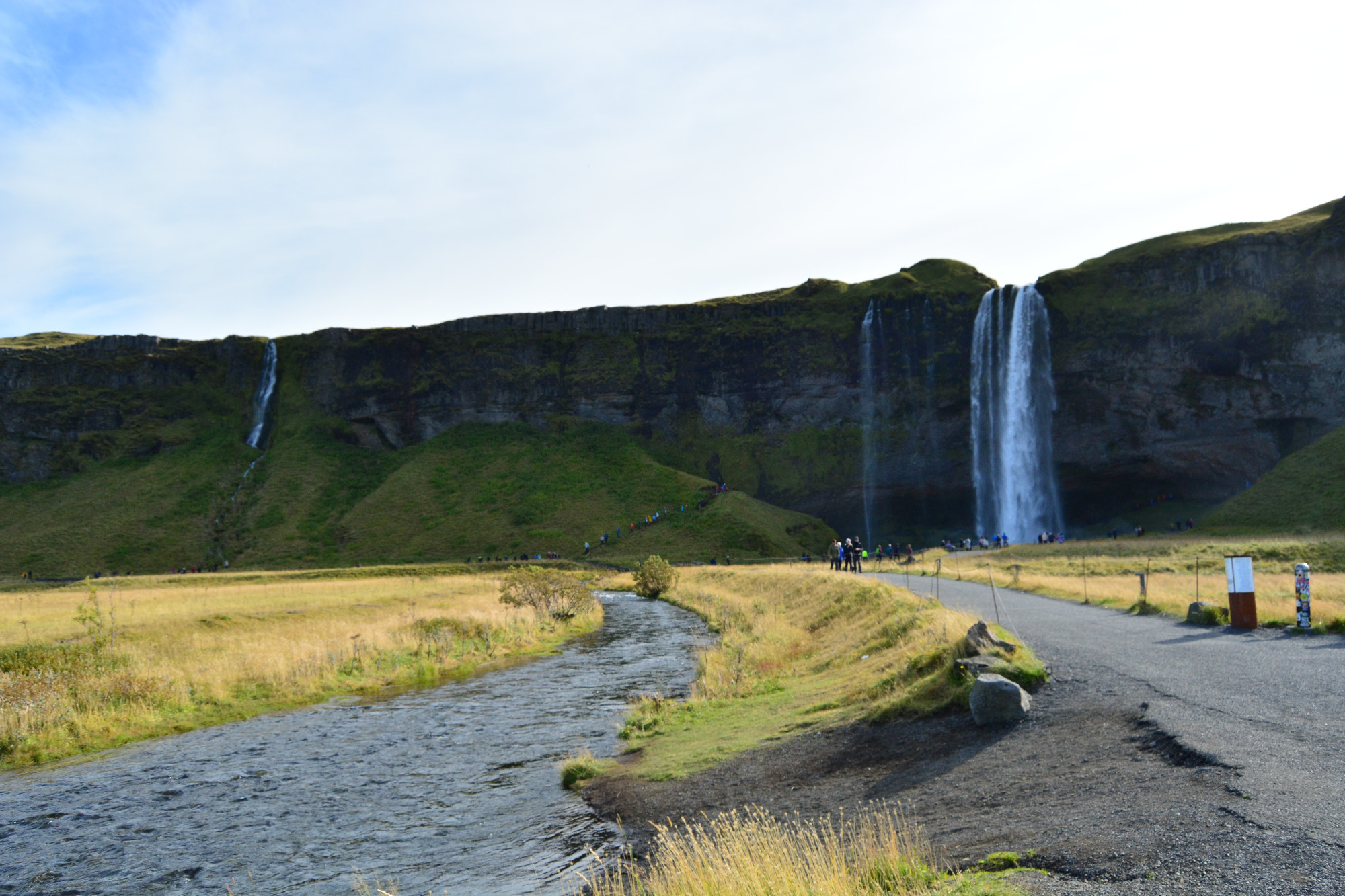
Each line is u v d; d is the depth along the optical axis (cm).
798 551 9269
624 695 2112
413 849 1045
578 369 13875
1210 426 9294
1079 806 696
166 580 7112
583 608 4247
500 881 900
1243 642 1462
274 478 12925
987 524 10612
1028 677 1177
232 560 10625
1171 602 2158
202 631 3056
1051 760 857
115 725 1858
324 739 1723
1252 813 581
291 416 14438
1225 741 770
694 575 6738
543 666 2680
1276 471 7694
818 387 12219
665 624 3934
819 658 2142
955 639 1362
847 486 11488
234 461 13438
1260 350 9006
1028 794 772
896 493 11350
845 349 12094
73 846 1123
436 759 1527
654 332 13875
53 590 6750
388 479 12725
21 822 1235
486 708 2009
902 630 1867
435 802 1253
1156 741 814
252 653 2627
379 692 2298
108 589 5962
